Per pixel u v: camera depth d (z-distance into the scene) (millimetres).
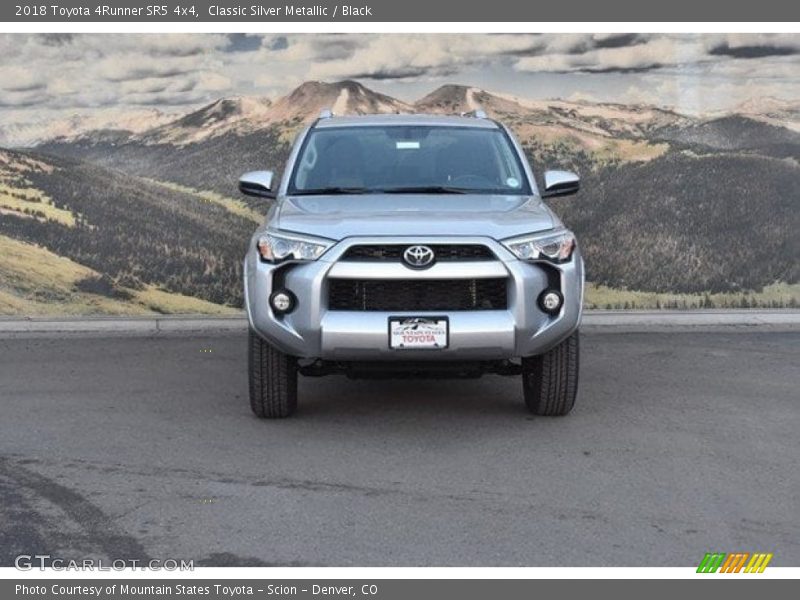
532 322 5969
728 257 10516
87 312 10125
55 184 10141
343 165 7215
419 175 7133
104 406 6992
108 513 4988
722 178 10516
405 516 4945
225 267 10297
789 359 8539
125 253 10172
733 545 4637
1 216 10047
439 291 5953
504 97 10539
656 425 6523
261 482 5422
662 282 10523
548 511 5016
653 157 10516
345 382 7730
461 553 4543
